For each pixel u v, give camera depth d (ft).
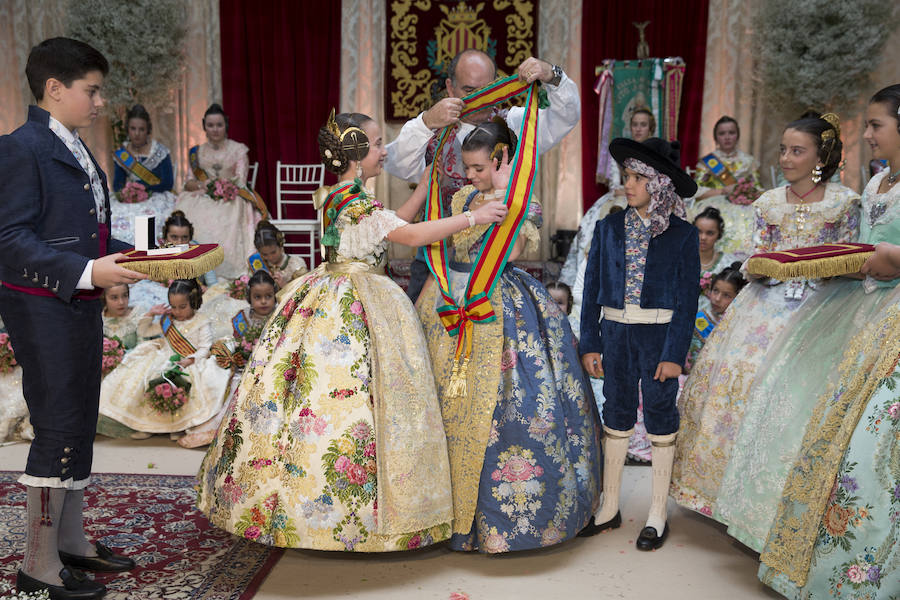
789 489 8.73
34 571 8.59
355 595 8.91
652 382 10.35
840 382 8.79
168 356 15.06
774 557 8.71
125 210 23.45
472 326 9.78
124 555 9.82
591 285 10.75
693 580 9.39
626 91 24.30
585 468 10.09
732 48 26.09
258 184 27.99
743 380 10.28
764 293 10.64
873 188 9.57
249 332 15.16
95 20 25.61
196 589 8.95
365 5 27.40
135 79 26.23
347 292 9.51
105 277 8.16
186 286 15.28
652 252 10.33
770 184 26.61
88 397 9.10
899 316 8.29
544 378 9.72
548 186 27.30
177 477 12.71
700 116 26.22
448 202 10.76
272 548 10.17
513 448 9.46
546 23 27.07
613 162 23.59
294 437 8.89
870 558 7.71
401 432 9.06
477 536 9.55
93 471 12.99
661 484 10.57
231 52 27.30
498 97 10.24
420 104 27.63
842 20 23.99
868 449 7.91
